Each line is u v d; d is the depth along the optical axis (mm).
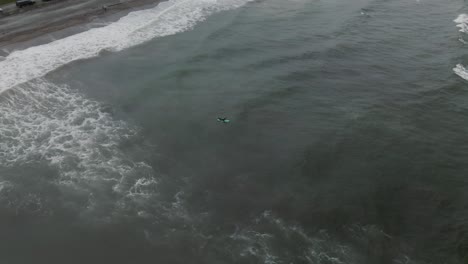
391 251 24922
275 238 25781
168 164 31781
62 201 27891
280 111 38375
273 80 43406
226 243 25328
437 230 26359
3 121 35500
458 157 32719
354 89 42250
